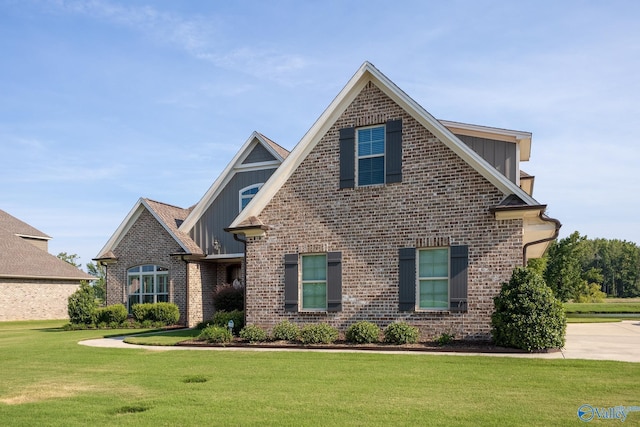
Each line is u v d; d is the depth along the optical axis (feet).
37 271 121.49
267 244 56.44
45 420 24.48
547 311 42.73
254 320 56.13
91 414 25.44
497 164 54.13
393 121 52.08
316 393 28.84
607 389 28.58
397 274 50.52
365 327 48.83
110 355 46.96
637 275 325.01
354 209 52.90
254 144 84.69
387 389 29.53
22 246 130.11
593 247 343.46
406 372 34.50
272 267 55.98
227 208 85.81
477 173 48.29
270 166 83.05
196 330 74.74
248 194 84.28
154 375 35.81
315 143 55.47
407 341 47.21
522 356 40.09
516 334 42.60
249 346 50.83
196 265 87.25
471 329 47.14
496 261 46.85
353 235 52.65
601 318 109.60
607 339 54.95
